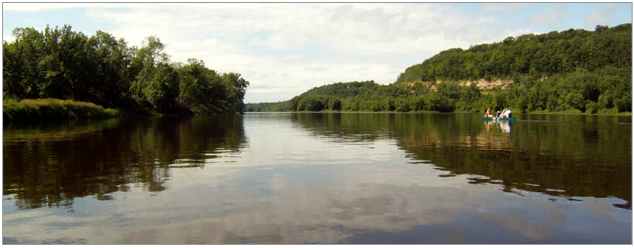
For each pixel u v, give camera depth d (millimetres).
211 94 110812
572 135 23953
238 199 8258
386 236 6238
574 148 16812
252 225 6699
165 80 74688
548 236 6293
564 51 157750
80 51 58125
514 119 48312
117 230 6516
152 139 21266
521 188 9180
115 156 14359
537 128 31953
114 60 67625
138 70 76000
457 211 7434
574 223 6844
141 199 8258
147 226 6672
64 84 56625
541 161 13180
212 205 7820
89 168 11758
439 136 23562
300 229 6516
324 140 21000
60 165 12289
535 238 6219
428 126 36000
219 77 118250
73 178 10305
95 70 59875
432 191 8906
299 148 17156
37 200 8195
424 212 7371
